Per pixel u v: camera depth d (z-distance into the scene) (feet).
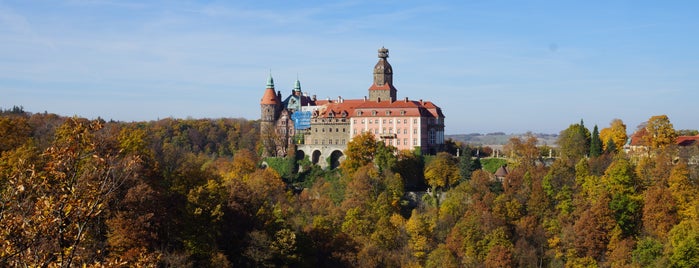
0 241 109.40
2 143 431.43
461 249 477.36
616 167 513.04
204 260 347.97
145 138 531.09
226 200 400.88
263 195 533.55
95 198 118.73
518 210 525.75
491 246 465.47
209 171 533.55
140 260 149.59
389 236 500.33
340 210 561.84
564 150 649.20
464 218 511.81
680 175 489.67
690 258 420.36
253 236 369.30
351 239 459.32
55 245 117.08
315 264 410.11
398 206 599.98
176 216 355.77
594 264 453.58
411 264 458.91
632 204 489.67
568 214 514.68
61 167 117.29
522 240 479.00
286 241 379.55
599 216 475.31
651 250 438.40
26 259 113.29
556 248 481.05
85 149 121.29
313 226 503.61
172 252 334.44
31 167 115.75
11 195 113.91
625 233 479.00
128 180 322.34
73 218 114.83
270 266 363.56
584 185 533.55
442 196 632.79
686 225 444.96
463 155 651.66
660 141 603.67
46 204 110.83
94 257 138.62
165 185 393.91
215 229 358.64
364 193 595.88
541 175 569.23
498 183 589.32
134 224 303.48
